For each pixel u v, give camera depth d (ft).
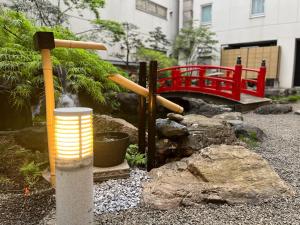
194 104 27.61
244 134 15.28
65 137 5.21
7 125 11.91
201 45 50.19
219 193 7.61
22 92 10.91
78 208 5.43
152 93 9.89
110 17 43.47
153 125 10.07
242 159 9.28
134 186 8.71
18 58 10.80
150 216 6.91
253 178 8.37
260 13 44.98
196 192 7.70
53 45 7.50
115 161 9.45
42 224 6.61
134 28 42.65
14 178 9.16
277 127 19.45
